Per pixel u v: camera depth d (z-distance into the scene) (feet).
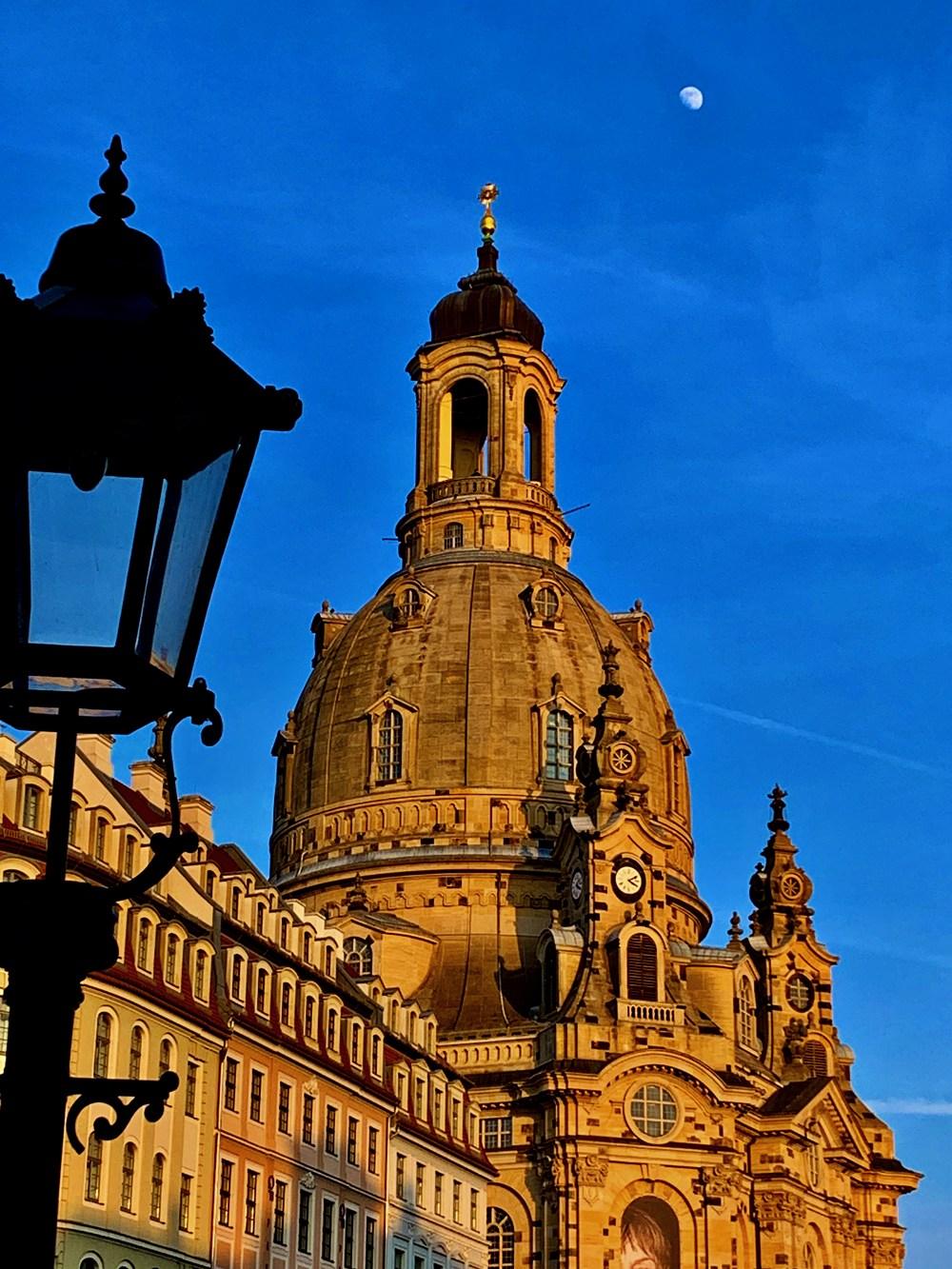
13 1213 42.37
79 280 43.83
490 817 515.50
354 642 554.87
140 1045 250.78
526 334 613.11
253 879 322.96
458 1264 380.37
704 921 557.33
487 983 488.85
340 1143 319.47
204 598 41.83
